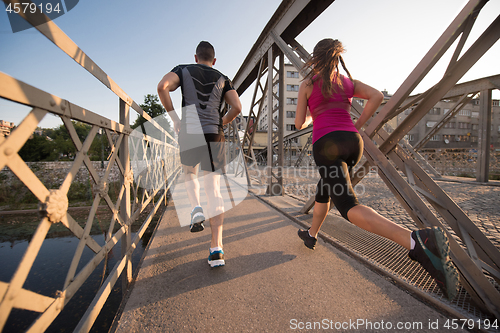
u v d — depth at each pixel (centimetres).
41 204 71
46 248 224
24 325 125
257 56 496
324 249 193
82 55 94
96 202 109
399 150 163
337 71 153
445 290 99
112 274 124
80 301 148
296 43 379
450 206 137
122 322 112
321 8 317
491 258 126
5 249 234
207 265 167
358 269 161
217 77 177
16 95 61
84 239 97
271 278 150
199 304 125
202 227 163
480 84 704
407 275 149
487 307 111
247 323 112
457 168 1016
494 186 630
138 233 186
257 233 231
